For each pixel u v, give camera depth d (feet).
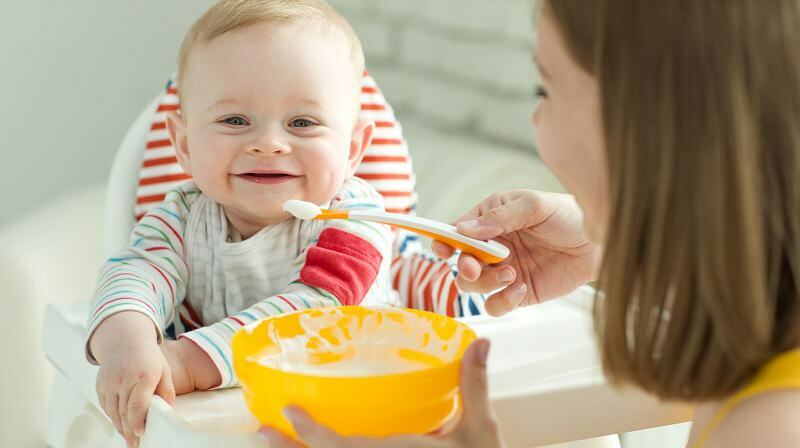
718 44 1.68
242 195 2.94
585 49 1.86
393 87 6.06
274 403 1.98
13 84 4.78
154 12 5.06
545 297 3.02
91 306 2.70
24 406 4.71
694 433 2.07
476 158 6.09
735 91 1.67
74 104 4.94
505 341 2.77
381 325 2.40
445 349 2.28
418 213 5.91
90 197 5.01
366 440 1.90
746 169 1.68
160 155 3.50
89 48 4.93
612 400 2.36
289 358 2.31
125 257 2.90
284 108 2.93
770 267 1.77
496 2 6.11
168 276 2.88
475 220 2.74
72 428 3.16
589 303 3.11
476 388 1.96
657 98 1.73
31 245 4.78
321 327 2.38
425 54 6.08
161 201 3.47
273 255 2.99
